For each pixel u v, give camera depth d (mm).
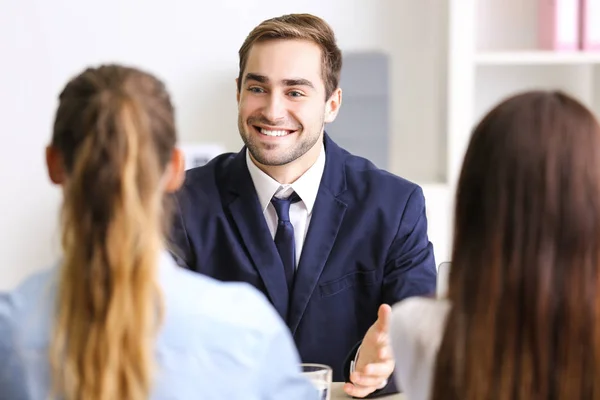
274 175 2549
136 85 1392
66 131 1378
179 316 1378
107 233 1333
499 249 1384
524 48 4141
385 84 3873
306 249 2537
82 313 1338
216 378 1387
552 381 1381
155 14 4137
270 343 1433
